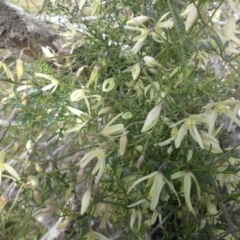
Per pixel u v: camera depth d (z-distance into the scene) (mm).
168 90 189
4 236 222
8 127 224
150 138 196
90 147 205
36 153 230
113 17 244
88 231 199
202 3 176
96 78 216
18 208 227
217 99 199
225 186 230
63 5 291
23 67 229
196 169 179
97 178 183
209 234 203
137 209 196
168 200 203
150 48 228
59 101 216
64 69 267
